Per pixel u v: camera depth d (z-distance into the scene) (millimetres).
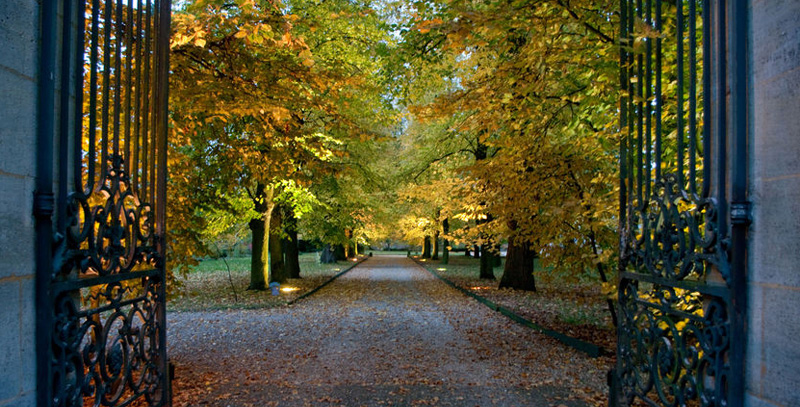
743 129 1915
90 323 2109
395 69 9023
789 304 1624
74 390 1959
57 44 2068
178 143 6348
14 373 1668
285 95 6117
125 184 2438
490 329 9141
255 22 5074
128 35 2445
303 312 11445
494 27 4508
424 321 10125
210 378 5996
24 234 1754
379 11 12281
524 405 4992
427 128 16922
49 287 1833
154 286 2865
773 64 1766
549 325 9266
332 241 19109
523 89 5242
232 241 22391
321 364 6680
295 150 7121
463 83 5988
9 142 1683
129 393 5070
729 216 1946
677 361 2303
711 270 2078
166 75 3096
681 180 2348
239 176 8102
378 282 19578
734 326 1862
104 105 2266
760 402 1761
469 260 37031
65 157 1956
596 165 6715
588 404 5004
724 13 2049
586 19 5113
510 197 7102
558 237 7195
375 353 7309
